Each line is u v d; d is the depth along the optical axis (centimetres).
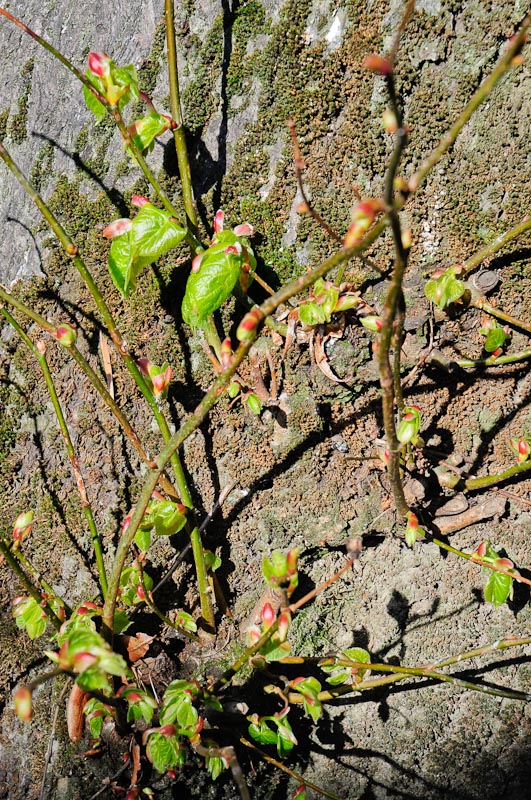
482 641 72
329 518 71
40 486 72
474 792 71
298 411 71
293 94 69
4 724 72
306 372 70
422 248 70
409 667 70
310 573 72
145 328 71
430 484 71
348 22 68
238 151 70
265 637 65
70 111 71
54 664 72
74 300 71
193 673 71
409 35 68
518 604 72
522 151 68
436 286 68
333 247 70
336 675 70
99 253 71
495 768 71
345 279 70
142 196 69
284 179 70
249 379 71
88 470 72
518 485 71
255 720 68
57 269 71
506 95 68
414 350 70
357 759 72
